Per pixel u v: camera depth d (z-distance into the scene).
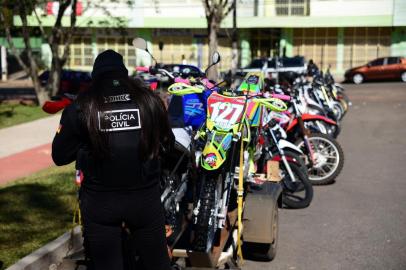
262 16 45.47
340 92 20.20
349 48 46.62
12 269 5.96
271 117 8.48
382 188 10.27
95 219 3.95
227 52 47.50
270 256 6.75
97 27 48.09
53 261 6.54
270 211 6.40
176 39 48.81
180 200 5.92
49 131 17.80
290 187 8.89
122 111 3.94
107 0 46.59
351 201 9.46
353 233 7.84
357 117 20.41
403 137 15.88
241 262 5.87
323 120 10.90
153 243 4.09
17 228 7.50
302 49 47.44
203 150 5.90
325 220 8.45
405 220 8.37
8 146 15.13
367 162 12.56
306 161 10.13
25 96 34.19
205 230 5.52
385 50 46.12
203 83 7.07
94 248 4.00
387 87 35.44
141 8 47.56
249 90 6.96
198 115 6.81
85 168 3.95
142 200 3.97
